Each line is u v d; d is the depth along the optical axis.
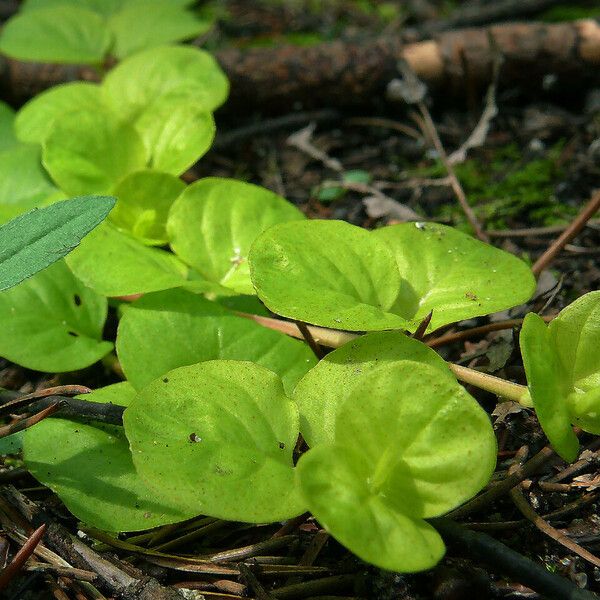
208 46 0.32
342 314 0.20
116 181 0.24
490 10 0.30
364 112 0.28
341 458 0.19
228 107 0.28
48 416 0.20
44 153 0.24
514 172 0.26
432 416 0.19
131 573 0.20
